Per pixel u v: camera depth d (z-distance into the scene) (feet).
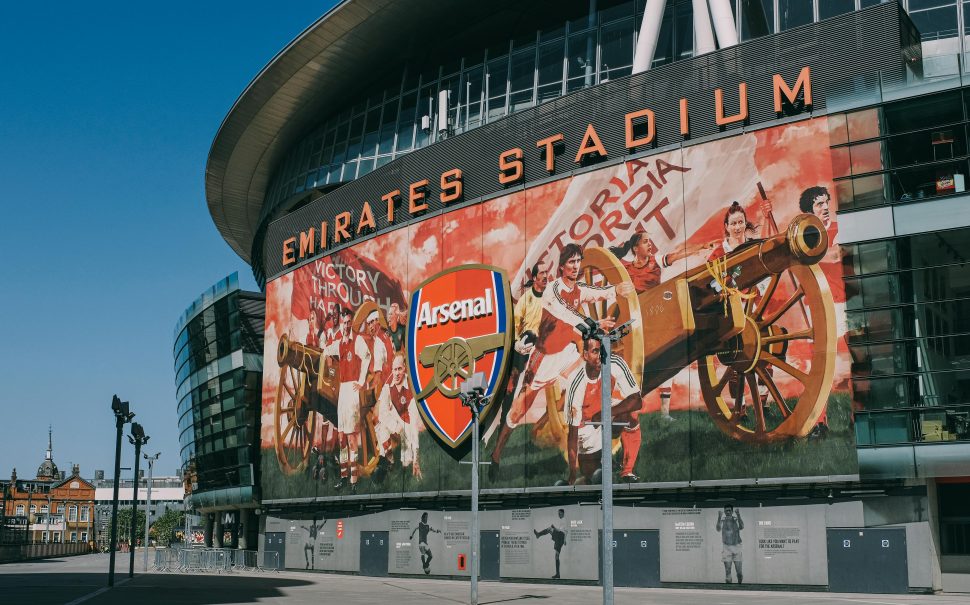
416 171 200.75
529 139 179.01
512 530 169.68
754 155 147.74
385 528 195.31
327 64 229.66
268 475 227.81
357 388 204.95
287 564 220.02
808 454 135.23
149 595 129.39
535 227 174.40
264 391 234.17
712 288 148.36
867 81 138.92
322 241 221.46
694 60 157.79
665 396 150.20
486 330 178.19
